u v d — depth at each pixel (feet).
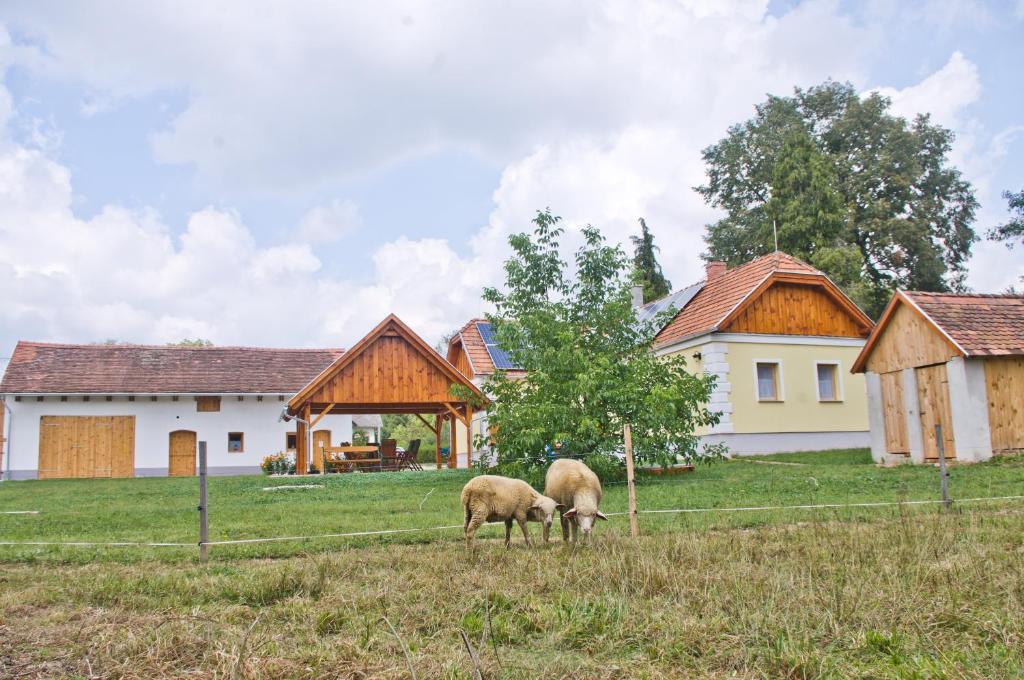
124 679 15.03
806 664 14.78
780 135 155.53
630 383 54.85
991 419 59.41
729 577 21.40
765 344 84.38
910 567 21.56
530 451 55.93
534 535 33.86
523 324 59.00
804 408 85.05
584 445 54.29
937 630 16.80
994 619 17.07
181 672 15.21
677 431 56.80
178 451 111.34
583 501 30.04
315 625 18.51
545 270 60.64
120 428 108.68
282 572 23.03
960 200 150.51
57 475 105.19
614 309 58.39
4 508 49.01
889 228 139.85
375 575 23.94
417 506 44.37
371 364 88.17
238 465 112.88
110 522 40.22
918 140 148.15
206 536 28.84
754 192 162.50
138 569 26.71
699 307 92.12
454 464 98.68
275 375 117.29
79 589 22.62
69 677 15.21
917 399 64.23
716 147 166.71
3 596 21.90
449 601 20.58
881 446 67.51
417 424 184.03
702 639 16.61
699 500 42.47
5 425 104.12
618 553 24.40
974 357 59.57
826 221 129.80
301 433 85.56
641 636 17.26
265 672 15.10
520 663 15.58
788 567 22.18
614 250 60.23
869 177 144.97
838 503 39.19
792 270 85.97
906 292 64.28
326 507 44.93
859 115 150.10
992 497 40.06
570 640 17.20
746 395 82.74
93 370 110.93
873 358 68.74
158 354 118.11
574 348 56.95
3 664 15.99
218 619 19.11
